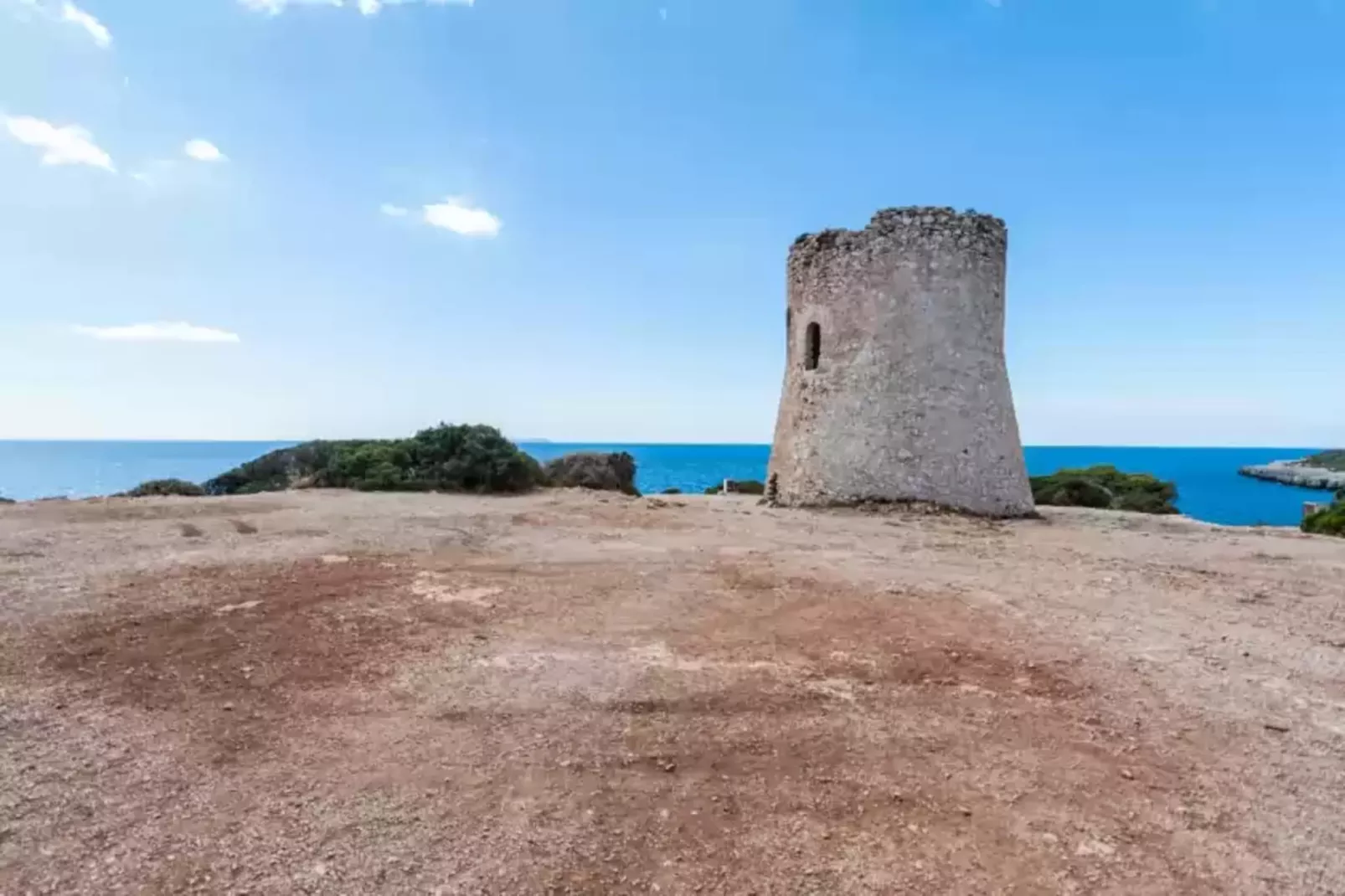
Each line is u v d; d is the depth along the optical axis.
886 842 3.33
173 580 7.69
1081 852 3.31
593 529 12.14
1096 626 6.64
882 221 16.17
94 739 4.12
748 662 5.52
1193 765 4.13
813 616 6.75
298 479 21.67
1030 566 9.36
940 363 15.69
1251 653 5.95
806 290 17.42
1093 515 16.94
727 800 3.63
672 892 2.98
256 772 3.79
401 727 4.31
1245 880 3.14
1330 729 4.61
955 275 15.86
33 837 3.20
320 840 3.23
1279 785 3.92
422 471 19.53
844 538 11.55
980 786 3.83
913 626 6.47
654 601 7.23
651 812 3.51
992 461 15.68
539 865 3.11
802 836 3.36
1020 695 5.02
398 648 5.67
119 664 5.25
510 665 5.32
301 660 5.39
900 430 15.59
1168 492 28.89
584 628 6.30
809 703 4.77
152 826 3.31
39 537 9.95
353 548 9.77
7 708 4.48
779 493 17.31
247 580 7.75
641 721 4.46
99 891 2.88
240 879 2.97
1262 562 9.98
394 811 3.47
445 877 3.02
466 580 7.96
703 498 20.31
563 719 4.45
